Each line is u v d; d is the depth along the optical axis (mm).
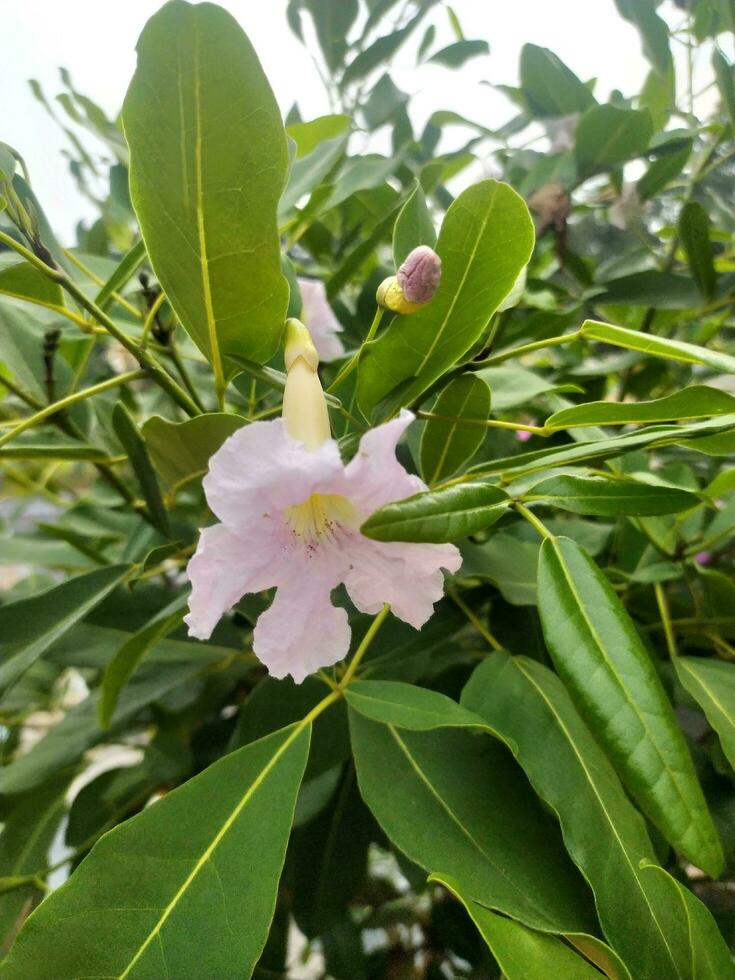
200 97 142
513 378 250
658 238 335
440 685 228
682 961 135
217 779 167
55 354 264
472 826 163
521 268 169
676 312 306
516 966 129
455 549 163
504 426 189
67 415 250
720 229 333
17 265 196
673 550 231
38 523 283
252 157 150
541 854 159
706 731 221
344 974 216
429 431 208
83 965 134
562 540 161
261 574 162
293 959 245
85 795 250
